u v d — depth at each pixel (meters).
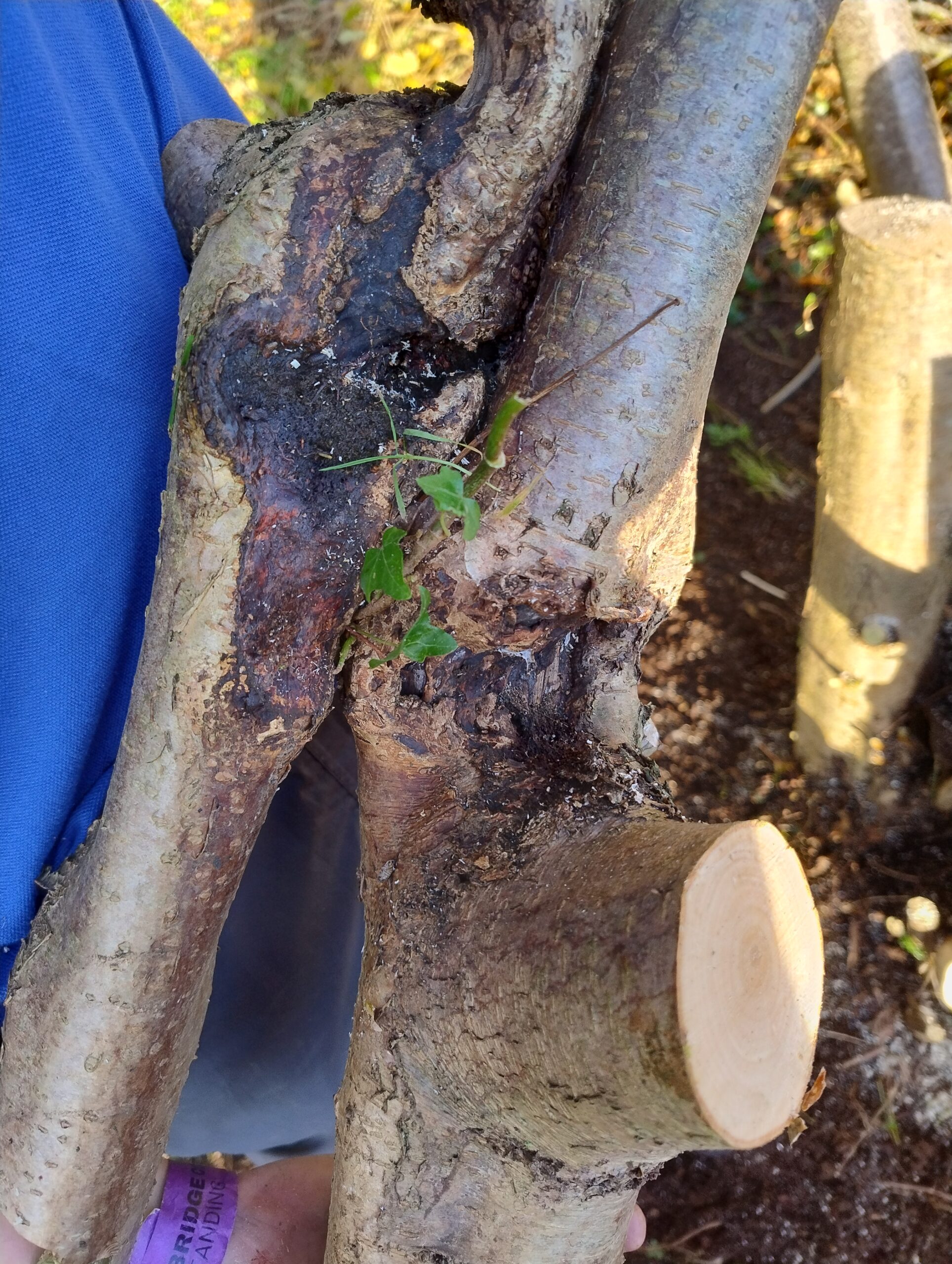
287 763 0.29
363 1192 0.30
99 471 0.30
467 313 0.28
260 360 0.26
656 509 0.28
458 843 0.29
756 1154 0.49
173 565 0.27
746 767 0.56
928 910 0.49
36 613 0.30
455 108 0.27
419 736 0.29
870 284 0.42
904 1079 0.49
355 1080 0.30
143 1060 0.29
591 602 0.28
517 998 0.25
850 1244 0.47
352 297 0.27
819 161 0.62
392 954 0.29
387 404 0.27
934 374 0.42
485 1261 0.29
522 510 0.27
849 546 0.48
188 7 0.59
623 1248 0.31
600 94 0.27
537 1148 0.27
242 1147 0.43
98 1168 0.29
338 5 0.60
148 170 0.33
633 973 0.22
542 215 0.28
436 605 0.28
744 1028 0.23
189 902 0.28
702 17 0.26
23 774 0.31
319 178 0.26
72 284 0.29
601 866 0.25
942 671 0.51
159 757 0.27
